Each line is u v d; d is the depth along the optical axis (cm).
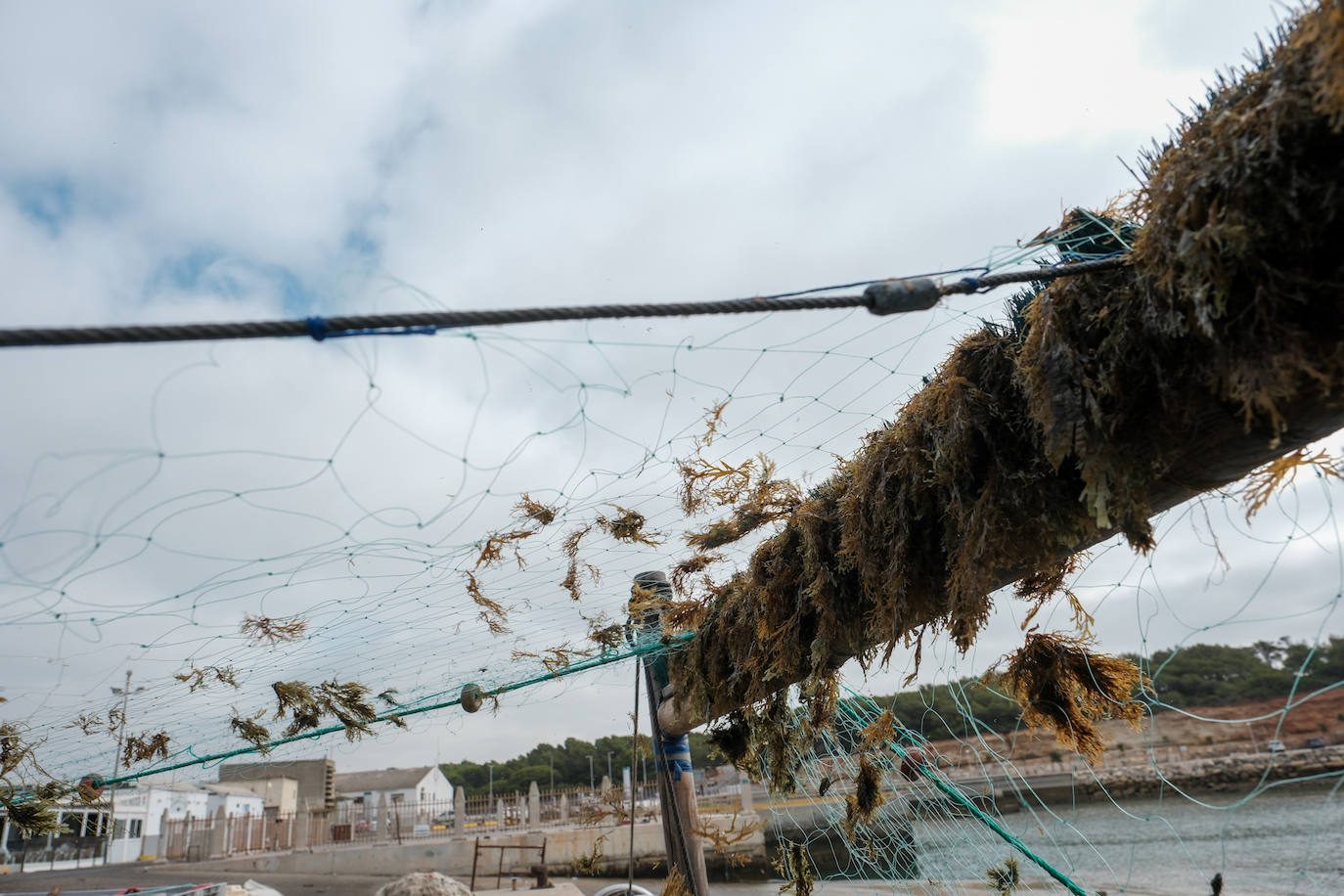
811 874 350
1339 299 110
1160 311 129
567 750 2688
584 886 1802
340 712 311
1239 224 112
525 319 117
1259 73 118
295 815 2653
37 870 2122
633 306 124
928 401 187
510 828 2427
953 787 307
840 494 237
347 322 109
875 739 294
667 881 374
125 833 2948
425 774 5250
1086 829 1343
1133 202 148
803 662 266
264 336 105
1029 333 155
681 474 266
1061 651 244
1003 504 166
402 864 2127
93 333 96
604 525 288
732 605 302
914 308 139
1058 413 144
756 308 130
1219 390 125
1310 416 125
